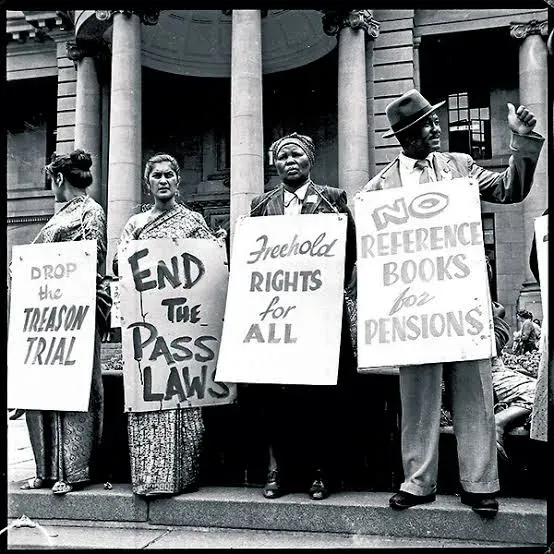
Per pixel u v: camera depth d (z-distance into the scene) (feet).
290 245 13.58
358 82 61.52
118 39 63.00
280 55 76.43
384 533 12.10
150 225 14.48
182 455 13.64
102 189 72.54
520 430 13.29
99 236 14.94
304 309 13.12
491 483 11.77
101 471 15.08
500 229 63.77
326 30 63.36
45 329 14.34
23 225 77.25
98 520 13.51
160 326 13.97
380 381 13.99
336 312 12.94
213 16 74.38
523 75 60.85
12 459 22.08
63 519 13.66
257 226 13.92
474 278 11.84
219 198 82.17
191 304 14.25
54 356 14.11
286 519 12.62
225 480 14.69
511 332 43.37
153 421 13.53
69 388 13.79
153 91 82.94
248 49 59.06
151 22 64.69
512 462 13.20
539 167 58.44
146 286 14.06
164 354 13.85
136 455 13.47
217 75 80.89
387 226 12.69
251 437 14.64
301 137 14.51
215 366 14.17
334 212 14.07
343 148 61.26
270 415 13.35
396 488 13.65
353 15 61.87
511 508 11.84
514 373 15.87
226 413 14.82
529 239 59.31
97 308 14.60
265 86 78.38
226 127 83.10
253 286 13.53
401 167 13.46
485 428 11.91
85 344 14.01
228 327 13.39
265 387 13.43
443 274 12.05
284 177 14.25
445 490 13.37
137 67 63.46
